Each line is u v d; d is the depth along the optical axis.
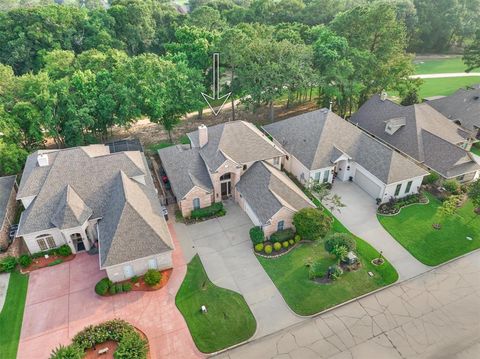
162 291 35.88
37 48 83.94
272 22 109.62
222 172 44.97
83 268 38.25
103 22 91.56
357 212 46.31
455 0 105.62
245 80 63.88
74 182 40.72
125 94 55.16
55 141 59.97
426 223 44.38
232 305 34.59
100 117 56.94
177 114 61.59
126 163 43.38
